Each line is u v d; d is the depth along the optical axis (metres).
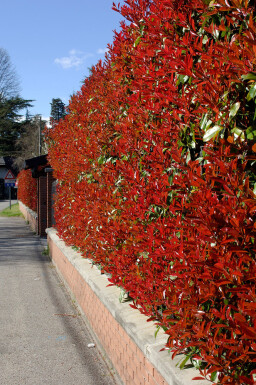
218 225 1.97
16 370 4.52
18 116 69.00
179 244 2.38
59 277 9.19
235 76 1.95
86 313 5.98
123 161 3.86
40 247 14.15
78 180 6.66
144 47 3.34
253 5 2.02
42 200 17.11
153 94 2.86
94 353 4.98
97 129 5.05
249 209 1.87
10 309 6.81
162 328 3.09
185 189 2.45
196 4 2.30
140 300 3.37
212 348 2.11
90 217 5.46
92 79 6.08
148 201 3.02
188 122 2.49
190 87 2.47
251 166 2.04
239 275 1.88
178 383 2.43
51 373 4.43
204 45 2.50
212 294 2.09
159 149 2.88
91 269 5.72
